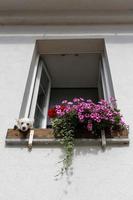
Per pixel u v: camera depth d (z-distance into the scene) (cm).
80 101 235
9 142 215
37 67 325
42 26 346
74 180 194
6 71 286
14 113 243
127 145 213
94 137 211
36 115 286
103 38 325
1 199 187
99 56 345
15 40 327
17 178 196
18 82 273
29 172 199
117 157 205
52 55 346
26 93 272
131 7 343
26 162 205
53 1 338
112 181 192
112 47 311
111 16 341
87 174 197
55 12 346
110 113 216
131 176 194
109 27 340
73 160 204
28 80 284
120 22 344
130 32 332
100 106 218
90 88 382
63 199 186
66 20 344
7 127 232
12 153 211
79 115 212
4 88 267
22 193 189
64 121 217
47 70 363
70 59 351
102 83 317
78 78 376
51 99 366
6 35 335
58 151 210
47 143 213
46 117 310
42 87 332
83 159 205
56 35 332
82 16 342
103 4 340
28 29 342
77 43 332
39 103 306
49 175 197
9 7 348
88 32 334
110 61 293
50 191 190
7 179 196
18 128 222
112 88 269
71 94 375
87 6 343
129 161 203
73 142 211
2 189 191
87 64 358
